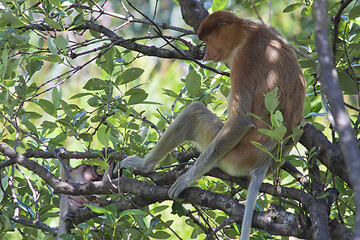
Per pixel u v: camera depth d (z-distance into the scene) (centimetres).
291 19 1850
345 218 797
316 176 698
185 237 1480
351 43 777
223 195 716
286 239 814
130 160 855
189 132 866
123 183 759
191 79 891
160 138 849
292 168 768
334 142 714
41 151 858
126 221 826
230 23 849
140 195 752
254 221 667
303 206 629
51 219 1262
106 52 857
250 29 837
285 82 771
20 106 845
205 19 882
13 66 816
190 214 855
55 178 752
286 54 791
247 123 773
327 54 294
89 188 748
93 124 1580
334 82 288
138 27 2281
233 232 843
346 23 777
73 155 847
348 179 671
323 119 1609
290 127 764
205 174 834
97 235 791
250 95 787
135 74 841
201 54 999
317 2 302
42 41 862
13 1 802
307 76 894
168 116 1005
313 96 903
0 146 772
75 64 2177
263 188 716
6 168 880
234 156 786
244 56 820
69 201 844
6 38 830
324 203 626
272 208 659
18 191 942
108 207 678
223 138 773
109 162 866
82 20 916
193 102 872
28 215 911
